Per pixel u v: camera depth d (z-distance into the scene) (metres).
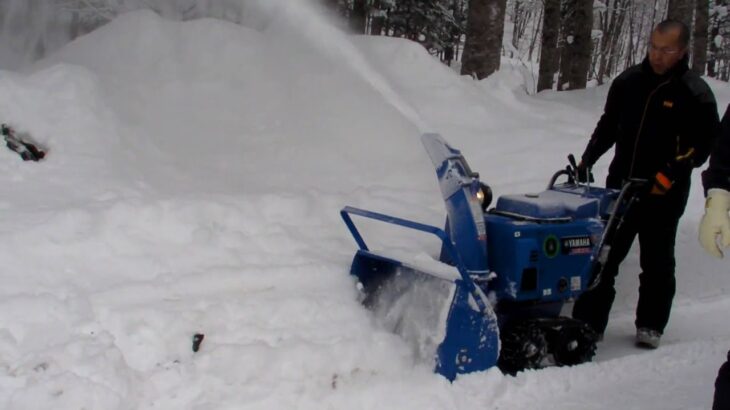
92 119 5.64
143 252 4.48
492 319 3.82
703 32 18.20
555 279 4.07
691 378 4.09
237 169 6.15
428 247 5.18
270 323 4.08
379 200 5.75
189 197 5.07
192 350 3.82
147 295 4.12
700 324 5.16
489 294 4.01
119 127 5.98
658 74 4.66
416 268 4.12
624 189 4.42
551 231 4.04
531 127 7.63
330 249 4.96
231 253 4.66
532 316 4.24
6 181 4.92
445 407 3.54
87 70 6.07
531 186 6.14
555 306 4.30
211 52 7.51
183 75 7.23
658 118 4.68
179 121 6.72
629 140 4.81
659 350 4.52
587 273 4.18
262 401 3.47
